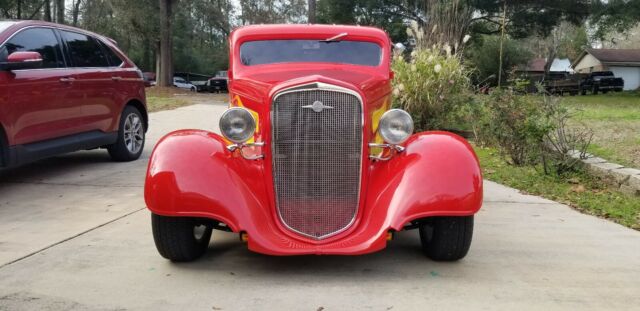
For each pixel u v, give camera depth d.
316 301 3.43
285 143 3.84
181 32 42.00
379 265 4.07
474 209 3.75
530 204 6.11
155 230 3.90
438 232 3.98
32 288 3.64
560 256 4.34
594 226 5.26
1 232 4.88
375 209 3.85
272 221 3.87
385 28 32.78
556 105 7.66
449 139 4.02
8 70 6.11
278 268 4.00
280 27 5.23
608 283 3.79
